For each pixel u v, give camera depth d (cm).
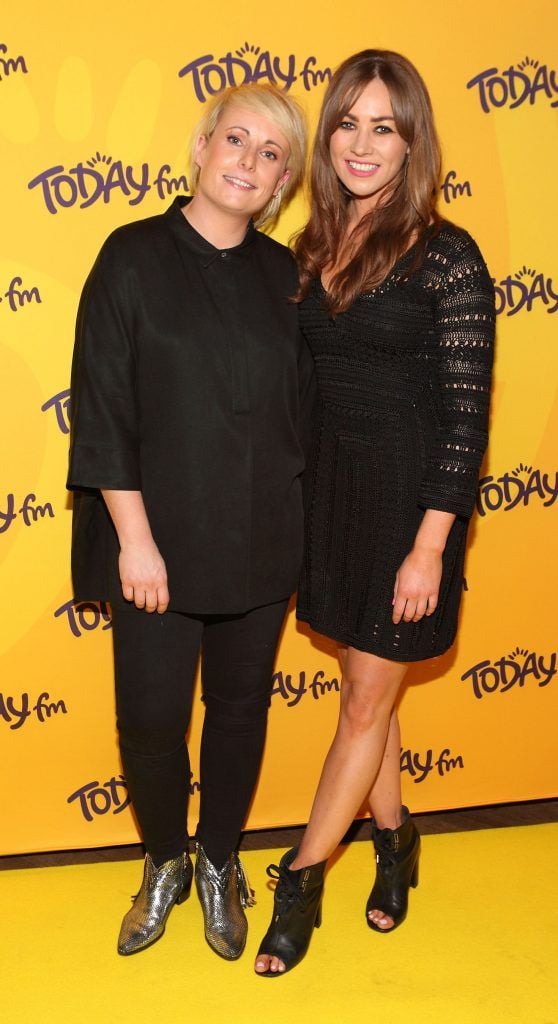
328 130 176
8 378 211
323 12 208
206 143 177
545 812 256
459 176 220
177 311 171
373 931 206
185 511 177
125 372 172
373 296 173
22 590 221
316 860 195
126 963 194
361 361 178
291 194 200
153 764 190
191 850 236
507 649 244
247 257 180
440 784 249
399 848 208
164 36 203
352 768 193
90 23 200
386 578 182
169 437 175
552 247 227
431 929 206
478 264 171
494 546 238
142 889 202
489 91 217
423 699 243
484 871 227
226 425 176
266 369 179
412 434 178
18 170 203
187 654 188
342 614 189
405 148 174
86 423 173
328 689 239
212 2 204
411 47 212
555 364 233
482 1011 183
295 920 194
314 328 183
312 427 193
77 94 202
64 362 212
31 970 192
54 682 226
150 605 178
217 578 180
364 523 183
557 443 237
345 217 185
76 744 230
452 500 172
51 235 207
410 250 173
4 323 209
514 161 221
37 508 218
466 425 171
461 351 170
